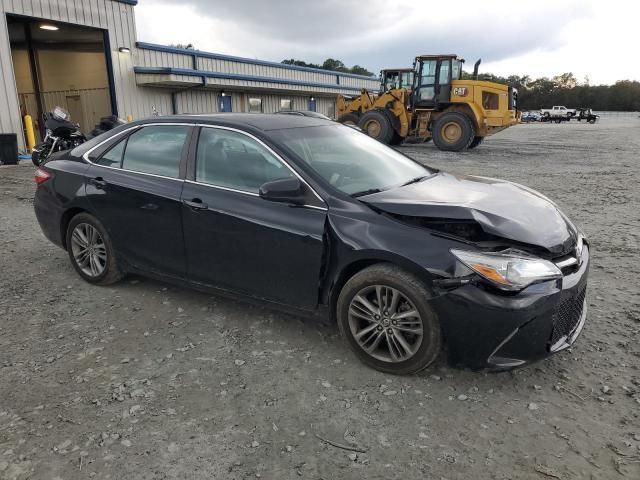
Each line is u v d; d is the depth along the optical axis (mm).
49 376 3176
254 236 3506
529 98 113000
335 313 3424
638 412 2762
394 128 19781
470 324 2844
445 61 18406
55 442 2578
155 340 3625
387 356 3174
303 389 3020
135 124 4348
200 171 3861
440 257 2885
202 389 3023
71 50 22422
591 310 4039
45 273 4996
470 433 2625
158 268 4133
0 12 14391
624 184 10281
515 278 2773
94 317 4000
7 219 7340
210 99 23047
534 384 3043
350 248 3133
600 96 107812
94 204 4363
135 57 19359
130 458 2461
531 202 3492
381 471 2373
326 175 3484
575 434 2602
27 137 15734
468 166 13664
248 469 2389
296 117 4355
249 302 3717
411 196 3379
